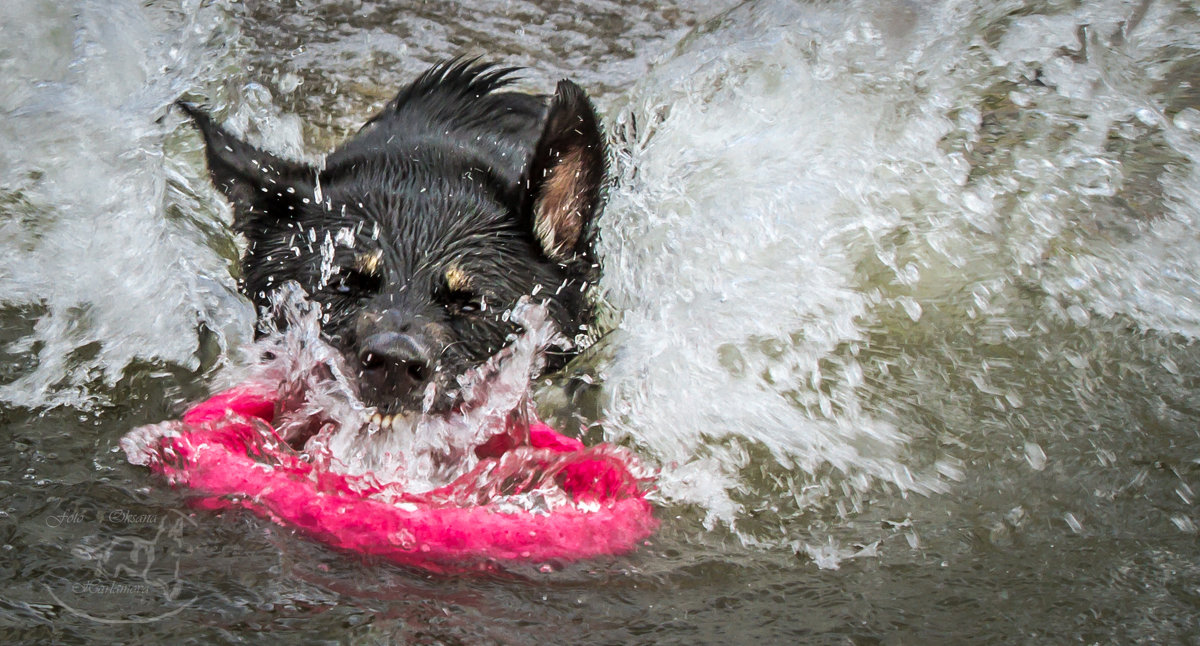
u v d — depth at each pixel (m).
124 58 6.27
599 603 3.25
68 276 5.12
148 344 4.79
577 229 4.81
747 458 4.29
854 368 4.84
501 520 3.60
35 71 6.06
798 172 5.76
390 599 3.18
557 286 4.77
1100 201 5.73
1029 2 6.58
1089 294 5.34
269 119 6.50
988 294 5.31
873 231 5.53
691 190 5.62
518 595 3.26
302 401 4.25
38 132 5.82
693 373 4.77
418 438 4.21
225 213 5.46
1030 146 5.98
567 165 4.66
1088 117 6.11
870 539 3.73
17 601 3.04
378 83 7.05
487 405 4.35
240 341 4.79
